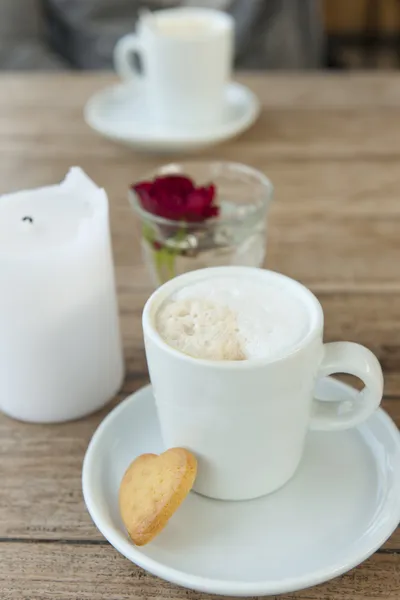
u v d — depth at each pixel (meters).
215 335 0.48
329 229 0.75
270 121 0.97
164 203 0.62
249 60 1.82
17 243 0.54
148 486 0.48
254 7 1.75
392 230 0.74
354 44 2.51
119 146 0.90
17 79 1.12
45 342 0.54
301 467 0.52
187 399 0.48
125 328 0.64
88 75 1.13
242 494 0.50
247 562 0.48
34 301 0.53
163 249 0.63
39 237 0.54
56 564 0.49
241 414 0.48
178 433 0.50
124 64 1.02
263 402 0.47
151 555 0.48
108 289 0.56
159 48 0.85
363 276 0.68
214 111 0.91
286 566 0.47
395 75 1.11
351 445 0.53
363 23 2.53
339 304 0.65
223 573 0.47
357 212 0.77
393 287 0.67
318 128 0.94
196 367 0.47
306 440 0.54
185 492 0.48
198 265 0.63
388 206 0.78
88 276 0.54
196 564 0.47
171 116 0.90
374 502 0.50
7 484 0.53
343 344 0.50
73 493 0.53
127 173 0.84
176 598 0.47
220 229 0.62
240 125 0.90
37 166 0.84
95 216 0.55
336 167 0.84
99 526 0.48
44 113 1.00
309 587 0.47
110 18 1.80
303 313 0.49
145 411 0.55
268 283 0.51
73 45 1.84
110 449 0.53
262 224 0.65
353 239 0.73
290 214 0.77
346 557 0.47
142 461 0.50
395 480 0.50
